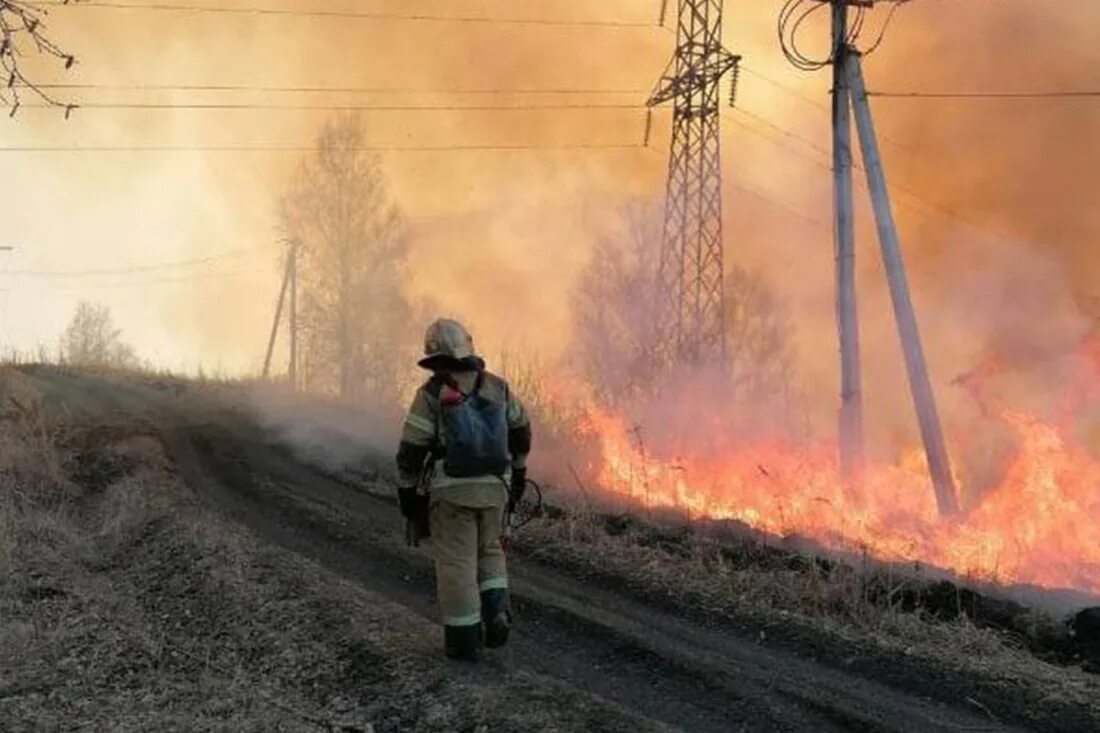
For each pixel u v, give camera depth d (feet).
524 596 21.50
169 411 60.03
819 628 19.48
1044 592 25.45
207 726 14.30
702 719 15.16
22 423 40.32
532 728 13.93
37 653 17.01
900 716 15.33
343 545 26.43
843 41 46.11
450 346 16.89
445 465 16.55
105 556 24.66
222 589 20.74
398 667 16.28
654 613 20.92
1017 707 15.69
